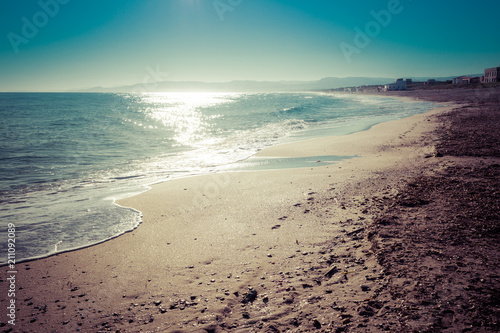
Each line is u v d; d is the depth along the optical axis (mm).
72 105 67750
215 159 13523
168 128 27547
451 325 2643
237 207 7125
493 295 2973
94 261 4855
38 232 6047
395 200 6438
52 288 4102
